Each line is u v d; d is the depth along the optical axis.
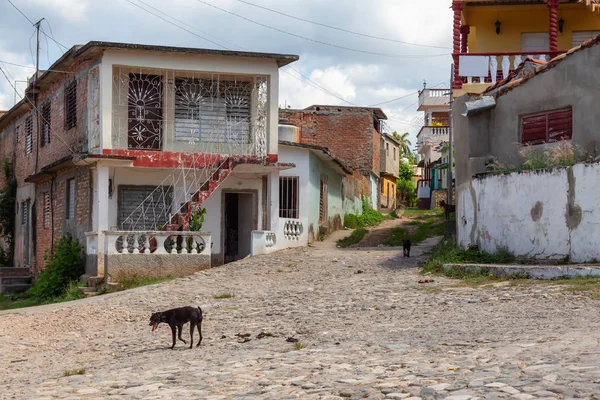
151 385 7.71
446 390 6.25
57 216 26.95
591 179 14.77
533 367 6.85
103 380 8.43
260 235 24.30
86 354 11.34
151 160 23.44
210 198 25.31
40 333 13.77
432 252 21.30
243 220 26.36
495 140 18.78
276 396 6.65
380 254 23.34
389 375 7.24
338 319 12.24
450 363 7.58
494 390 6.06
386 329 10.78
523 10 26.17
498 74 24.12
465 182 19.00
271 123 24.44
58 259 23.70
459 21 23.25
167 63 23.39
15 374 9.88
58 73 26.77
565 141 16.83
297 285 17.50
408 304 13.08
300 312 13.41
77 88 25.45
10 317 15.80
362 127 42.03
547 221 15.77
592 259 14.69
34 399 7.39
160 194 24.31
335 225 33.56
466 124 19.12
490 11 26.42
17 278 29.03
